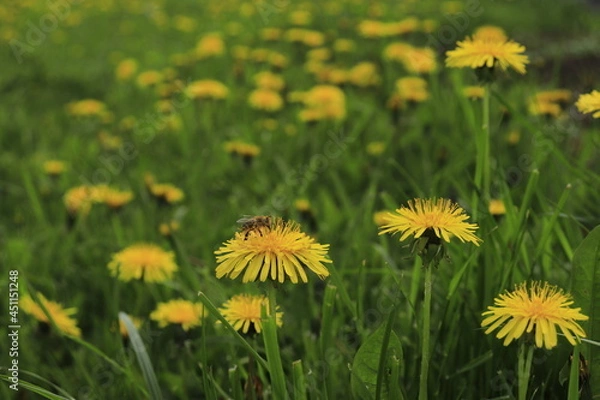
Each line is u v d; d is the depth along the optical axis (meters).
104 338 0.77
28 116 1.61
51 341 0.75
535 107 1.01
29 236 0.99
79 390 0.72
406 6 2.58
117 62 2.11
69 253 0.91
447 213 0.52
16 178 1.24
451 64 0.64
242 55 1.75
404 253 0.86
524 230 0.64
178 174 1.21
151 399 0.60
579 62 1.77
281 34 2.22
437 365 0.62
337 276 0.63
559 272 0.69
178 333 0.74
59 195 1.12
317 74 1.58
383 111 1.40
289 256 0.51
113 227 0.96
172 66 1.92
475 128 0.82
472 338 0.62
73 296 0.85
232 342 0.65
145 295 0.81
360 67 1.52
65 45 2.33
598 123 1.10
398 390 0.56
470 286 0.65
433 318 0.68
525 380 0.52
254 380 0.61
